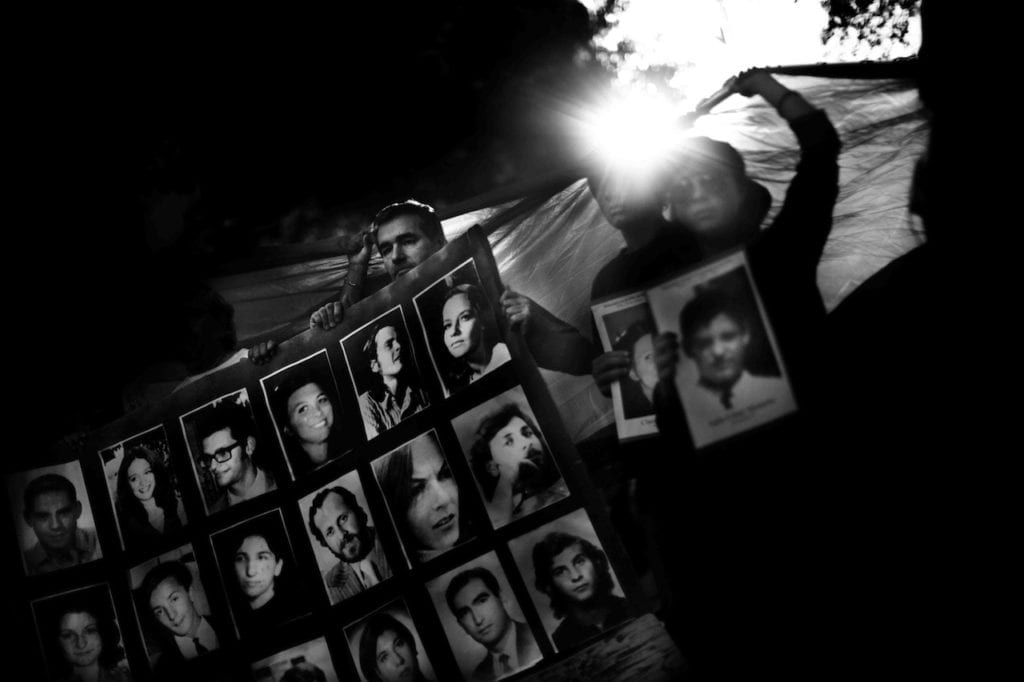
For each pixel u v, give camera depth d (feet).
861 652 9.02
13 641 11.48
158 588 11.41
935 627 8.85
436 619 10.39
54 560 11.68
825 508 9.49
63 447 12.00
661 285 9.84
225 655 11.04
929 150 10.28
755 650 9.45
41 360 13.51
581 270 11.78
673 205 10.84
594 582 9.93
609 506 11.00
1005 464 9.25
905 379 9.84
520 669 10.05
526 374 10.35
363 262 12.06
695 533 9.91
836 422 9.70
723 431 9.46
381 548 10.70
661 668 9.61
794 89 10.98
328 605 10.82
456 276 10.84
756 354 9.46
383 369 11.03
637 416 10.12
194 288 13.14
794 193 10.25
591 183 11.28
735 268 9.60
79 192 15.99
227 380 11.62
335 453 11.07
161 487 11.63
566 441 10.15
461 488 10.49
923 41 10.47
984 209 10.00
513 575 10.18
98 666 11.38
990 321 9.75
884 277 10.23
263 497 11.27
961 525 9.16
